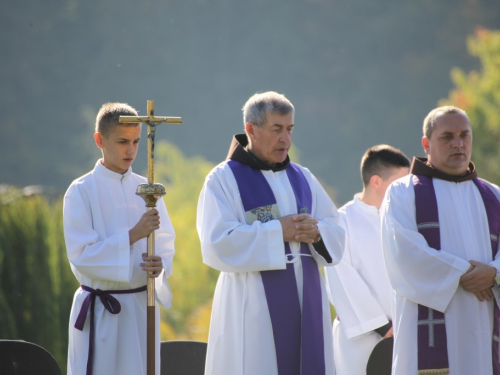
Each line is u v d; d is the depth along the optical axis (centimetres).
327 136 12900
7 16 13288
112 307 1392
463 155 1423
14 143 11944
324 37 13812
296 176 1485
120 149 1430
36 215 2403
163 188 1366
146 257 1366
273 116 1424
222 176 1445
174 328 3575
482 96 4700
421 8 13950
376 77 13450
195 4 13788
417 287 1374
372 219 1675
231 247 1383
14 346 1405
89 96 13025
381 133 12938
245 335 1391
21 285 2339
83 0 13700
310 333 1391
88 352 1391
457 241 1399
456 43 13525
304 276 1411
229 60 13662
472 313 1372
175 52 13525
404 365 1384
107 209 1434
